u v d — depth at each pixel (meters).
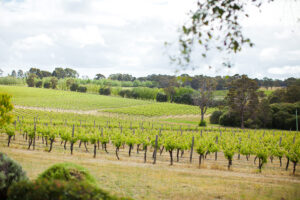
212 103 55.94
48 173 5.59
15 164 5.37
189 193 7.95
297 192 8.74
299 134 34.06
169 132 27.39
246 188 9.07
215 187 8.97
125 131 28.41
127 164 13.84
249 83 54.53
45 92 114.75
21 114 53.00
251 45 3.57
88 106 81.06
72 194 3.95
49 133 19.97
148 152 21.69
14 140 24.02
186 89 103.00
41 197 3.97
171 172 11.77
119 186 8.20
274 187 9.48
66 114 58.16
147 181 9.23
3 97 19.66
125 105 86.69
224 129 44.19
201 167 14.93
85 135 20.42
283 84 127.81
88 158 15.42
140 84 155.38
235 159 19.86
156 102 98.25
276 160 20.03
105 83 149.00
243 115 56.28
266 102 55.66
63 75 197.88
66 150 19.88
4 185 4.96
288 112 55.34
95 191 4.20
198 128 43.03
